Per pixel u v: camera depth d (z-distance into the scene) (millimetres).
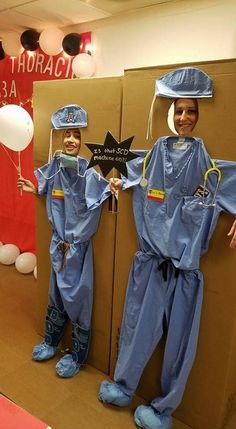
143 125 1550
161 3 2262
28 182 2049
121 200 1699
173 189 1449
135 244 1698
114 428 1670
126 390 1755
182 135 1425
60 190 1911
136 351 1645
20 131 1895
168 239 1468
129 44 2529
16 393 1851
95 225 1829
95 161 1655
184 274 1496
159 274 1566
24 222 3537
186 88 1374
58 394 1861
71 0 2260
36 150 2045
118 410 1774
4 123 1877
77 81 1745
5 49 3031
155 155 1497
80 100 1759
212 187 1380
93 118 1730
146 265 1597
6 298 2873
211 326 1528
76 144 1820
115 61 2631
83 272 1880
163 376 1638
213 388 1587
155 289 1585
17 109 1911
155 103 1485
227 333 1490
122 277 1791
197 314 1488
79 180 1809
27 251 3584
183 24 2250
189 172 1407
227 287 1450
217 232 1427
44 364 2086
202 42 2201
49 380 1960
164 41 2359
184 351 1552
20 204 3525
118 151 1592
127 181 1608
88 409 1773
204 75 1328
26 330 2430
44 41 2695
